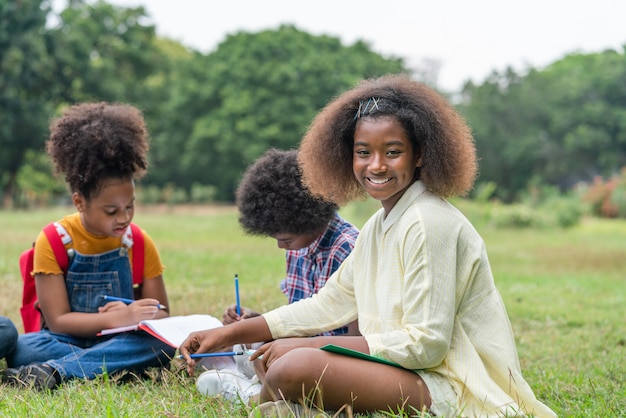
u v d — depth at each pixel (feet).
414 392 8.96
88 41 114.42
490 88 158.51
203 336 10.28
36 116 104.88
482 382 8.93
